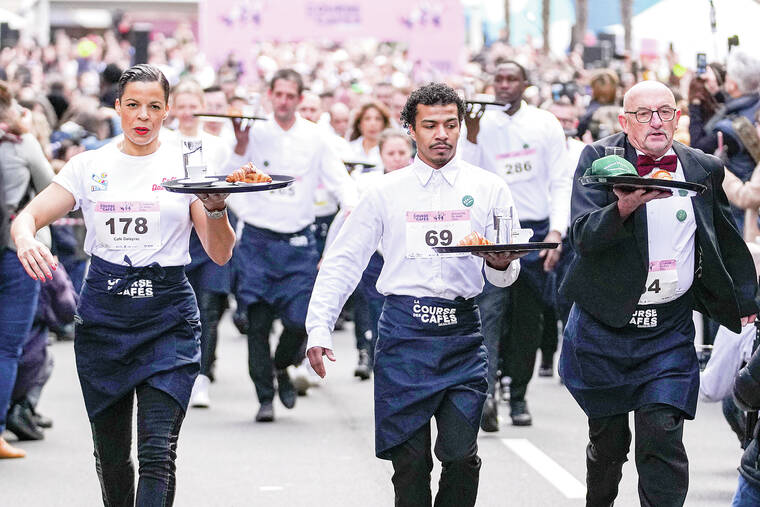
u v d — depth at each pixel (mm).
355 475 18047
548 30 65312
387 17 60062
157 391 12852
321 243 28828
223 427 21547
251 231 21969
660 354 12984
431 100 12734
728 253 13305
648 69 40281
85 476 18062
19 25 66250
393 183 12930
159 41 70438
